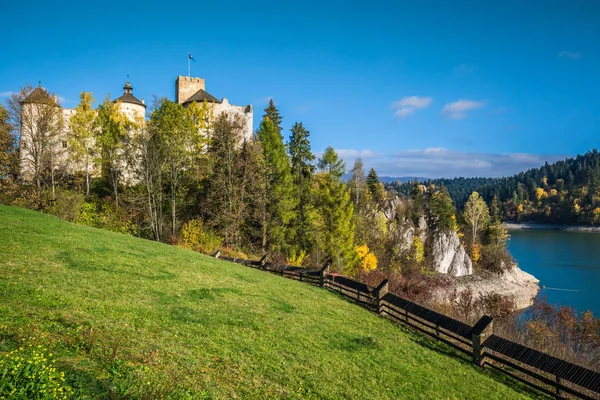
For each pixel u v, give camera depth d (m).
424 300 43.78
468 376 15.79
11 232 21.36
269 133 52.28
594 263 100.50
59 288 14.20
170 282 18.78
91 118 50.69
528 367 18.69
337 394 11.68
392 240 74.69
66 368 8.27
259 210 50.47
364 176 82.81
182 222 50.09
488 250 94.50
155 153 47.50
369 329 19.02
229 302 17.84
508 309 39.81
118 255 21.56
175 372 9.98
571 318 38.09
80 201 44.66
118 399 7.50
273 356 13.16
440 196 96.12
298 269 30.12
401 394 12.88
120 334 11.39
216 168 51.50
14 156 44.09
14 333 9.42
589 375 13.81
